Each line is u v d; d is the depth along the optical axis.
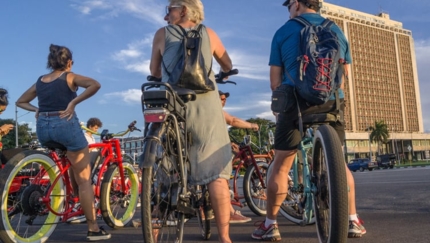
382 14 143.75
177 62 3.01
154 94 2.62
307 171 3.45
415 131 145.88
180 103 2.84
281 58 3.59
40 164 4.05
